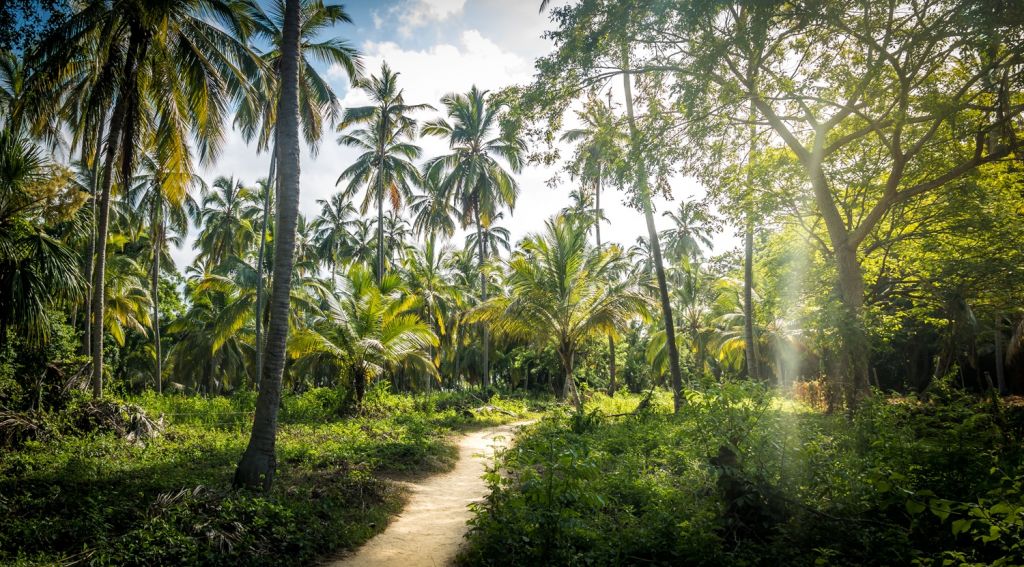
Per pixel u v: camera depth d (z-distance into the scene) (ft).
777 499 16.65
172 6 38.34
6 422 32.91
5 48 29.96
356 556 20.24
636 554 16.72
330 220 152.46
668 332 54.03
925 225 49.03
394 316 74.64
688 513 18.37
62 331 44.70
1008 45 29.04
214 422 51.03
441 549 21.17
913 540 14.85
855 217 53.57
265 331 83.51
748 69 37.01
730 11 32.68
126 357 112.78
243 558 18.07
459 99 98.63
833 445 20.13
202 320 118.73
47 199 36.70
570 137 49.21
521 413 78.33
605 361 128.36
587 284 61.62
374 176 95.91
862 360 32.81
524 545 17.49
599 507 20.10
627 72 36.86
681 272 121.08
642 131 37.29
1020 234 44.68
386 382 75.92
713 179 44.16
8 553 17.31
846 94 37.47
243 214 126.72
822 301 37.83
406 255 160.04
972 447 16.74
